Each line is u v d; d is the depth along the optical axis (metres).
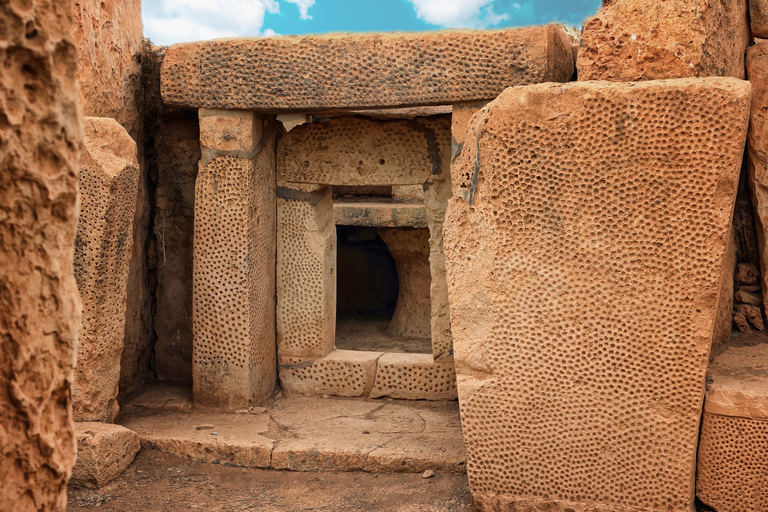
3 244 1.11
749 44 3.62
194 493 3.23
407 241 5.92
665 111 2.58
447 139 4.06
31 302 1.14
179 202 4.46
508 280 2.84
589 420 2.81
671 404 2.71
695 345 2.66
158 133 4.41
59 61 1.15
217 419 3.92
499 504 2.94
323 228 4.48
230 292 3.97
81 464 3.20
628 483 2.79
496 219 2.82
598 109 2.64
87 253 3.32
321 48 3.62
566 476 2.86
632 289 2.70
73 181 1.18
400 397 4.30
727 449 2.78
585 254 2.74
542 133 2.71
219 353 4.02
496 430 2.92
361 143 4.19
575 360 2.80
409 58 3.53
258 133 3.99
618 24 3.15
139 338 4.40
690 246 2.63
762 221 3.46
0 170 1.09
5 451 1.12
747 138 3.47
